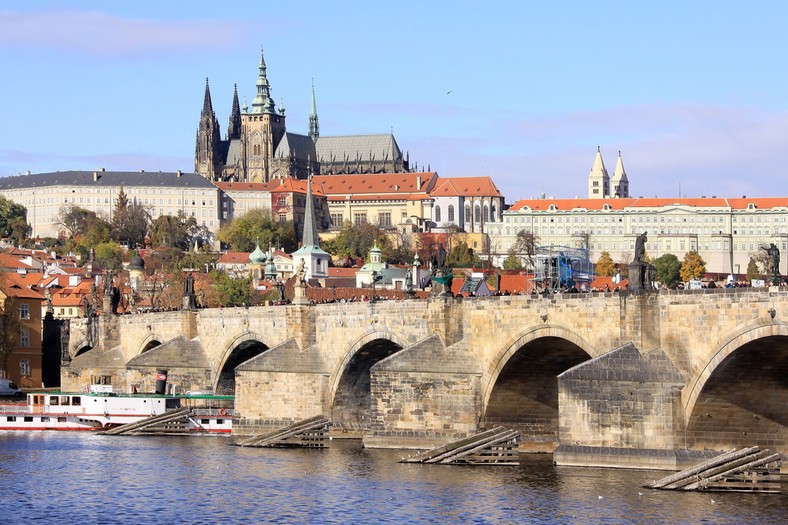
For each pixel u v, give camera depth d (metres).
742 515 159.25
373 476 194.25
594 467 182.38
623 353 181.12
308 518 169.38
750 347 169.75
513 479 187.50
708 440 180.00
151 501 183.38
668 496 169.75
